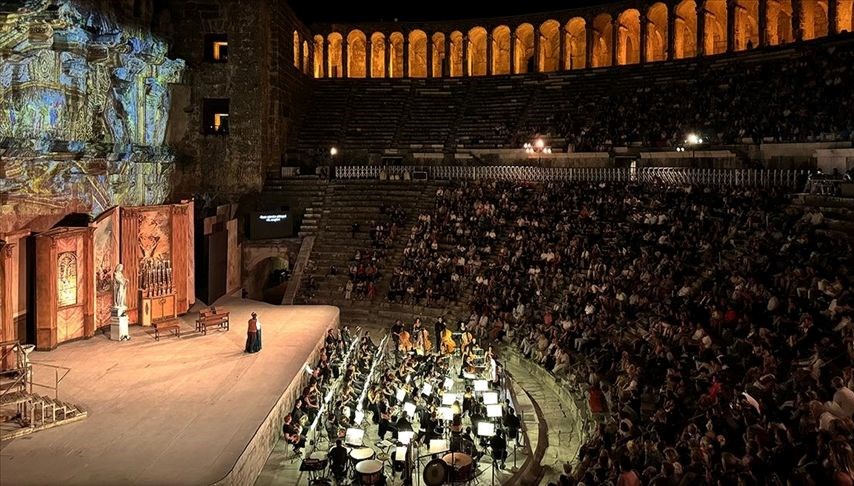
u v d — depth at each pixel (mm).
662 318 24109
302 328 30672
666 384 19406
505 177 47438
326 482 17328
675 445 16156
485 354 28125
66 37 24734
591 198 38625
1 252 23078
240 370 23984
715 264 27156
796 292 21688
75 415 19188
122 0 30875
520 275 34469
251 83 46094
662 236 31234
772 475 12859
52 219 26625
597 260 32094
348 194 47156
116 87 29609
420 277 38312
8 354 21031
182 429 18609
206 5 45594
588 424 21469
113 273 29500
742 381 18078
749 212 30219
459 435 19062
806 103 39656
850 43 41188
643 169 41875
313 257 42781
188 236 33656
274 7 48094
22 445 17375
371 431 22469
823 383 16422
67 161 25719
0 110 22328
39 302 25641
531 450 21156
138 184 32062
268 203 47062
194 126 46219
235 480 16469
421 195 46188
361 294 39188
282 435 21422
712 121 43312
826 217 27078
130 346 26875
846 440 12070
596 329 26406
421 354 28406
